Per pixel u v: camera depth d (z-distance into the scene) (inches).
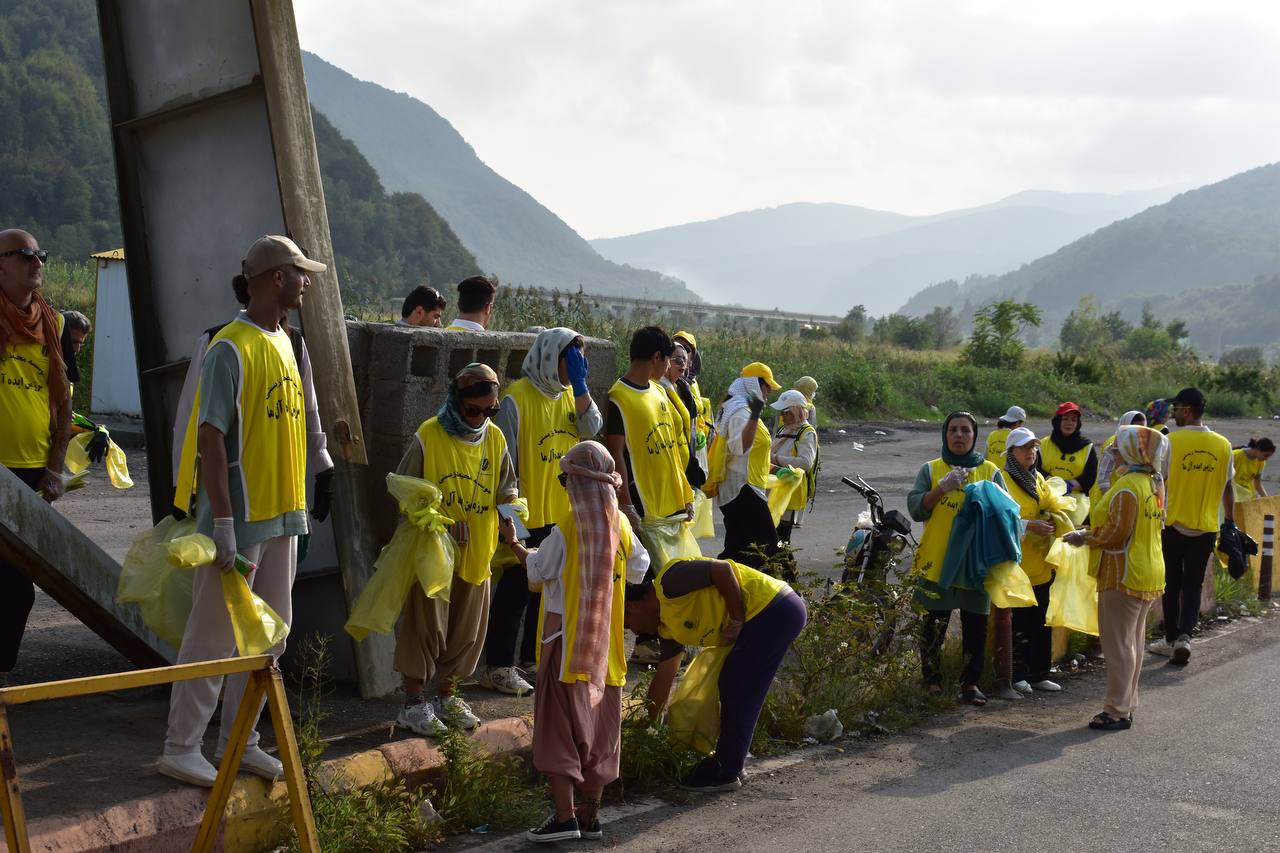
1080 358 2004.2
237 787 189.5
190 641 189.5
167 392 265.1
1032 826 229.3
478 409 236.4
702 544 529.0
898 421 1304.1
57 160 4894.2
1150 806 243.3
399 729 232.1
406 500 224.7
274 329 197.8
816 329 2268.7
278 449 195.0
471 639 237.5
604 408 330.3
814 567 489.7
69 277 1277.1
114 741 209.6
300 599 263.7
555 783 211.6
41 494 246.2
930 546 327.3
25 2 6215.6
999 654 338.6
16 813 137.9
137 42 260.7
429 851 205.9
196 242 259.0
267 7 237.9
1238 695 345.7
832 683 302.8
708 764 244.8
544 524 270.1
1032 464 349.7
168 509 267.4
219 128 252.4
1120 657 304.8
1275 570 544.4
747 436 330.0
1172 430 397.1
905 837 221.1
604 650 209.5
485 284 300.2
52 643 282.0
